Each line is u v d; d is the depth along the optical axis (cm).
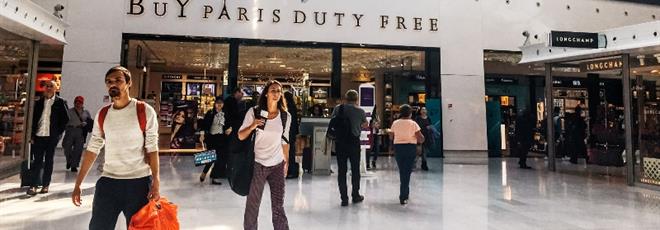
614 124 1330
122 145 233
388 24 1143
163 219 231
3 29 582
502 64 1355
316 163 782
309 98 1141
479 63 1177
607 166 1003
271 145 328
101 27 1010
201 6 1056
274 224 331
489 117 1296
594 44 743
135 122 236
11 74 657
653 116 724
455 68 1166
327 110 1114
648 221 442
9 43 650
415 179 754
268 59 1194
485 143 1159
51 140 546
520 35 1207
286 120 340
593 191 636
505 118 1386
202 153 628
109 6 1018
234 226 405
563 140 1238
